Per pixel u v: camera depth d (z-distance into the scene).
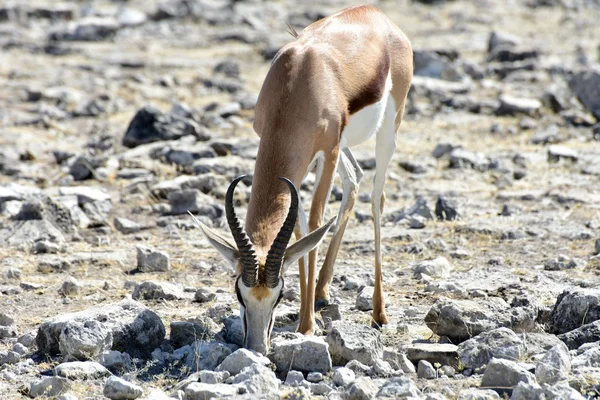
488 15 83.44
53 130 38.19
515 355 13.83
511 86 48.44
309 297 15.52
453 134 37.12
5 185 27.38
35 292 18.80
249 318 13.96
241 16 80.06
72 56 61.06
